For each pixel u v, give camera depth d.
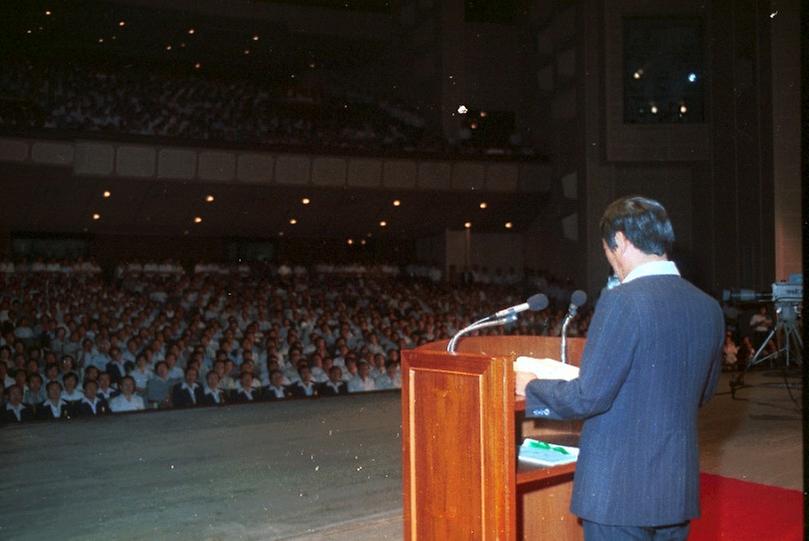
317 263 22.11
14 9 21.06
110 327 11.81
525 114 22.78
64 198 17.84
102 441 6.16
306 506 4.34
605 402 1.98
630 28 19.20
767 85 16.83
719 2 18.27
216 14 21.92
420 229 22.27
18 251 20.06
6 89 18.67
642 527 2.03
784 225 16.59
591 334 2.05
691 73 19.05
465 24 22.88
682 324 2.03
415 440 2.49
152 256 21.61
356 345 12.66
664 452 2.00
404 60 24.25
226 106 21.69
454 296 18.80
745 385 8.83
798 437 6.16
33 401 7.80
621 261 2.18
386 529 3.94
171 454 5.68
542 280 20.72
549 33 21.45
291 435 6.40
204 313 13.76
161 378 8.81
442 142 20.98
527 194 21.27
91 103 19.34
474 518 2.30
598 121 19.75
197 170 17.91
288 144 18.70
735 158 17.88
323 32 23.38
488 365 2.24
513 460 2.24
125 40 23.48
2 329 12.05
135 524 4.03
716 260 18.56
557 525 2.94
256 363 10.13
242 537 3.83
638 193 19.77
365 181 19.42
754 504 4.28
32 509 4.30
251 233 20.95
